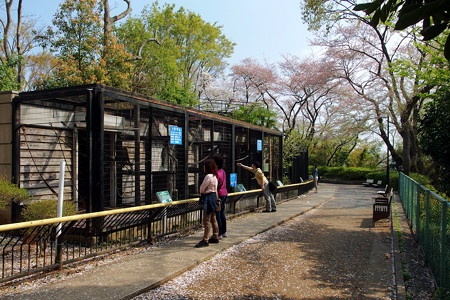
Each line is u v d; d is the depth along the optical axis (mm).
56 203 5789
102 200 5551
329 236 7582
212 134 9055
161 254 5562
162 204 6035
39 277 4293
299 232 7965
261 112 19062
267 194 10852
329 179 30656
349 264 5426
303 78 26750
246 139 12383
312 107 31641
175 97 17641
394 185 20953
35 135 7023
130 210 5340
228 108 20625
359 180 28672
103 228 5359
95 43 13219
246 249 6230
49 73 21234
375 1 2410
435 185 13219
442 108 8352
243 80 29578
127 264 4953
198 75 29812
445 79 8234
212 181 6312
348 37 20953
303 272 4969
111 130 7562
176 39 26703
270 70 28406
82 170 8000
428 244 5219
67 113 7691
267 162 14508
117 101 6816
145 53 18422
